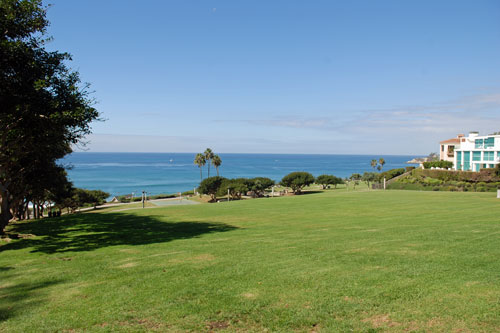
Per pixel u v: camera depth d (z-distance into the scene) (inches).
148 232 633.6
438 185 1999.3
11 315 232.1
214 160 3612.2
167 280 295.6
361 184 3511.3
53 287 293.3
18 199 995.3
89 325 210.7
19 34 506.3
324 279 277.3
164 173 6727.4
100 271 340.5
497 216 657.0
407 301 224.1
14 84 487.2
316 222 693.9
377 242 426.9
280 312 217.6
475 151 2213.3
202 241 503.8
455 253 345.7
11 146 576.1
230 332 194.7
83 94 573.9
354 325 196.1
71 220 923.4
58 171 1029.8
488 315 198.5
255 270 314.2
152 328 203.2
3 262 410.0
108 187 4379.9
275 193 2950.3
